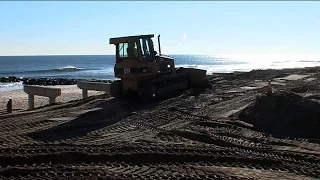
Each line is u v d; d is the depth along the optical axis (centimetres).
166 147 805
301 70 2709
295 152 777
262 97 1098
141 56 1386
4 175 651
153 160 739
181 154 752
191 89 1686
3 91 3256
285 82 1923
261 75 2356
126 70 1408
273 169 686
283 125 986
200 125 1036
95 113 1225
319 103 1012
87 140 893
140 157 745
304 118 980
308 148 811
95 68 9062
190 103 1363
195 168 685
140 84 1416
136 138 910
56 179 625
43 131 990
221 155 754
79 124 1063
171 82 1562
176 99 1460
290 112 1007
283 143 848
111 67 9700
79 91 3012
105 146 822
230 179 622
